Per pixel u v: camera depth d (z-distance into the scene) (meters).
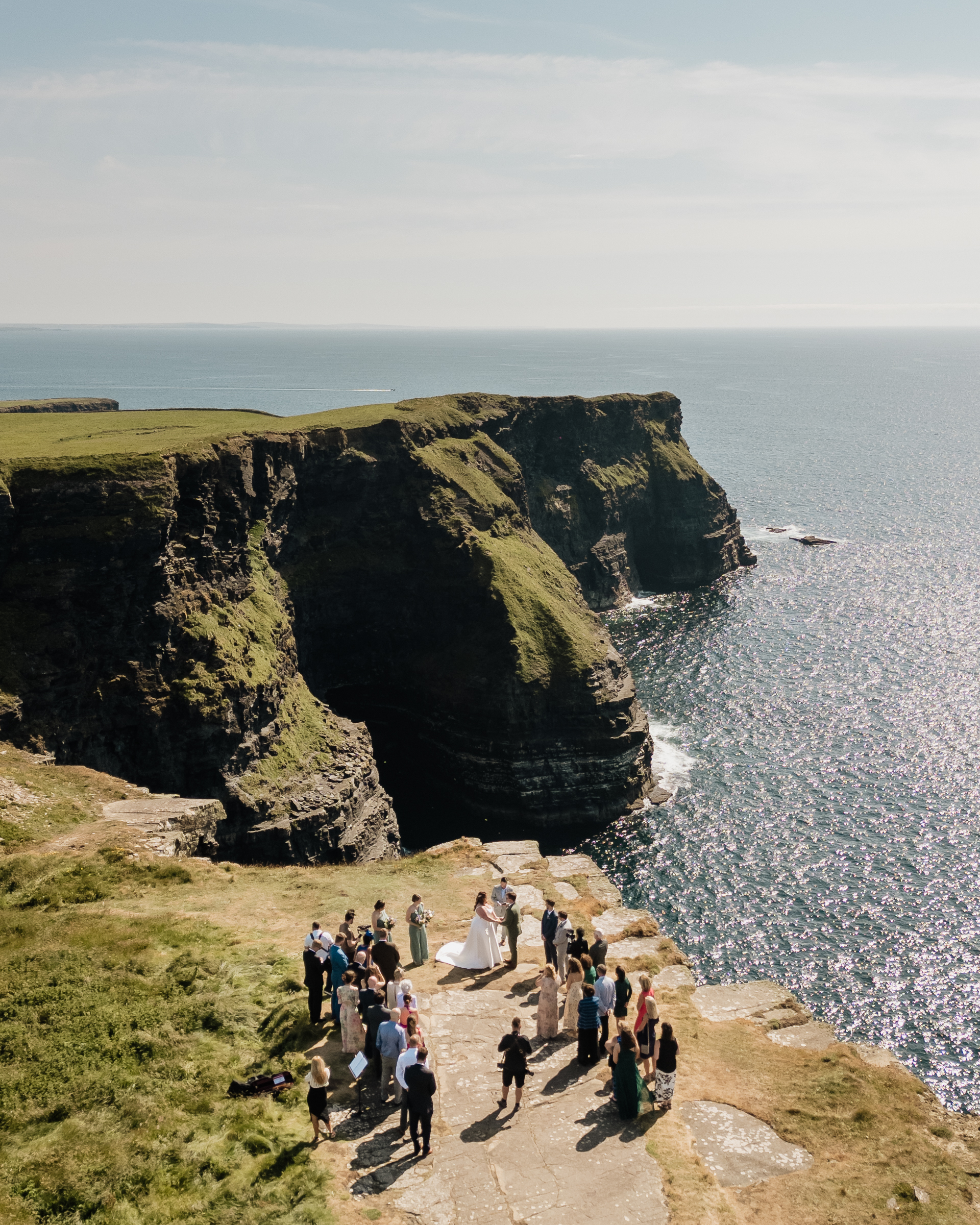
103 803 46.34
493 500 109.44
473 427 122.94
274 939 31.19
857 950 63.91
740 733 97.31
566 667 91.12
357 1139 20.97
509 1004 27.00
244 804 65.56
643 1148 20.78
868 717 99.25
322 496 98.38
